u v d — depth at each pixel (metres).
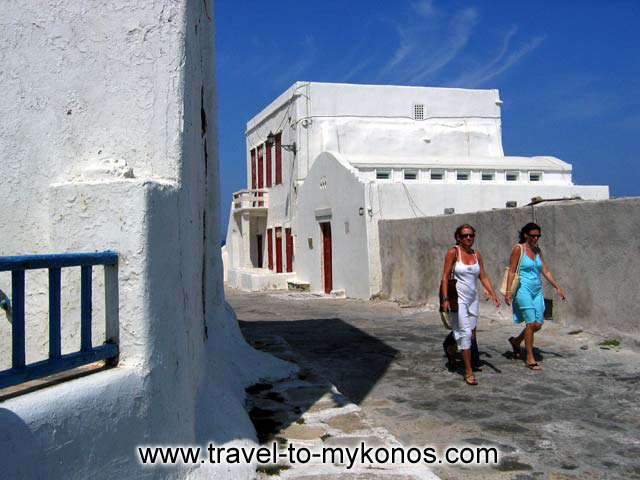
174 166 4.12
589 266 9.41
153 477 3.33
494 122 25.09
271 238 28.00
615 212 8.88
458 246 7.24
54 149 4.19
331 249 20.47
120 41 4.19
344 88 23.72
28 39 4.19
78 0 4.19
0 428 2.46
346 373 7.89
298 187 23.59
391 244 16.30
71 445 2.80
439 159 21.05
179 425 3.67
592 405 6.12
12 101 4.18
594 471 4.52
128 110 4.18
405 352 9.09
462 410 6.12
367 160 20.06
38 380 3.06
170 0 4.20
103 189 3.44
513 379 7.25
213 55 7.04
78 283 3.72
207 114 6.71
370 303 16.27
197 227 5.07
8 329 4.07
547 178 21.36
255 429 5.04
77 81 4.20
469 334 7.11
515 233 11.18
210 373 5.22
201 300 5.36
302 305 17.14
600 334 9.15
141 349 3.35
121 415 3.12
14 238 4.18
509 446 5.07
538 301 7.72
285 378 6.86
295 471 4.27
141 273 3.37
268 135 27.50
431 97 24.44
